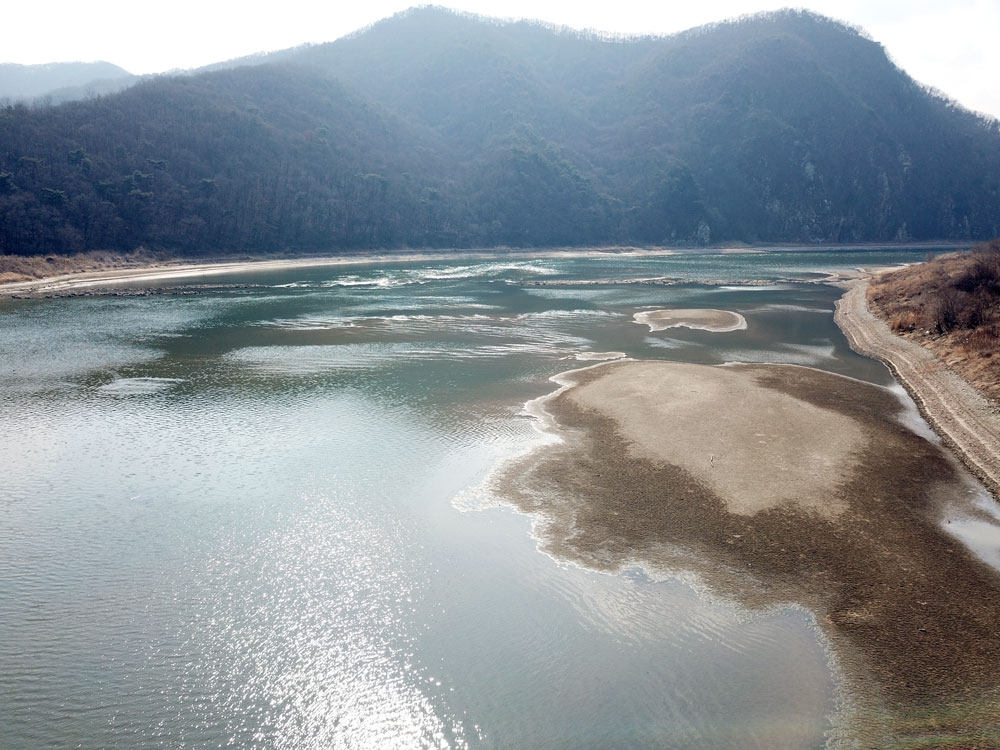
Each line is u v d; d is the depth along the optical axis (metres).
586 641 15.69
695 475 24.45
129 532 20.89
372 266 130.88
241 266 118.88
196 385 37.78
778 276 109.56
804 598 17.12
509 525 21.08
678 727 13.10
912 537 20.17
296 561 19.20
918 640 15.44
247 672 14.80
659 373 39.03
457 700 13.95
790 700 13.73
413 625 16.34
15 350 46.72
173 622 16.48
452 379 39.03
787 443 27.77
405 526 21.12
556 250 175.00
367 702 13.95
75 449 27.86
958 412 31.80
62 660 15.14
